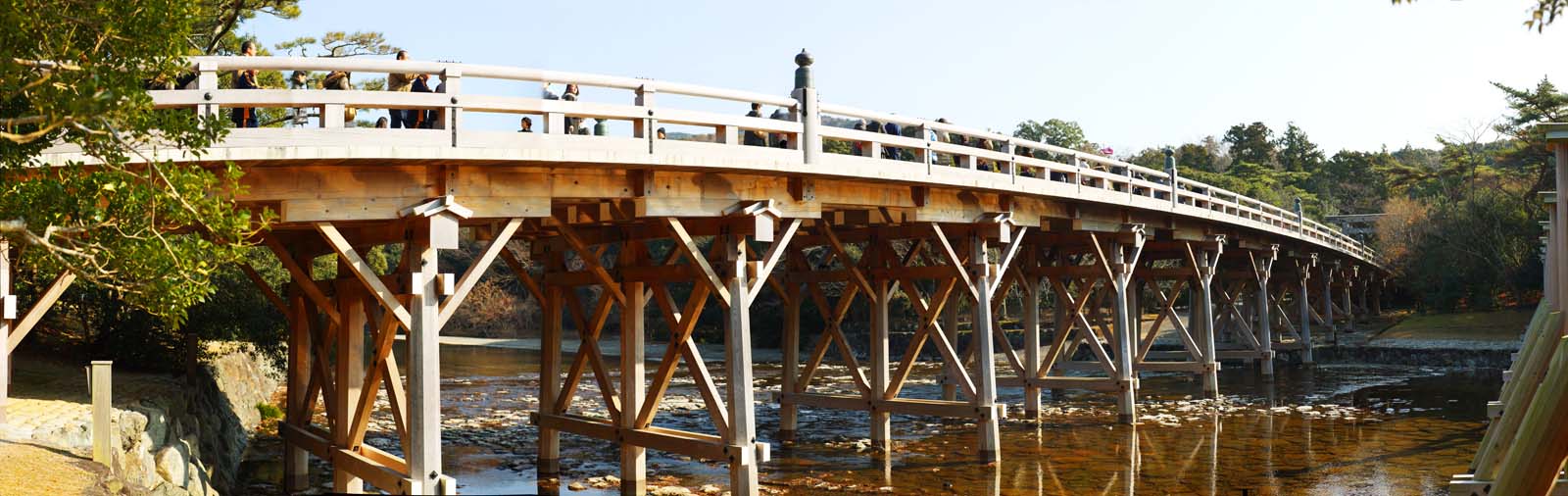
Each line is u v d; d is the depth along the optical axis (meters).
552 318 15.95
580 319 15.30
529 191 11.30
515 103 10.63
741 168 12.36
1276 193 78.50
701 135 17.70
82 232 7.00
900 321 51.22
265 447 19.19
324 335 14.08
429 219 10.45
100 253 7.10
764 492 15.17
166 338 18.97
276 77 23.30
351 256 10.20
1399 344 43.75
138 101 6.33
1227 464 17.73
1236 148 96.81
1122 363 22.77
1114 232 22.67
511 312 68.31
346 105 9.73
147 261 6.95
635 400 14.29
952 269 17.20
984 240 17.89
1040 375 23.31
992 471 16.84
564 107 10.93
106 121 6.36
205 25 20.67
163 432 12.73
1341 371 39.84
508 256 15.98
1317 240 39.69
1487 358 40.03
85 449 10.76
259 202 9.99
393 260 60.53
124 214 7.03
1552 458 6.43
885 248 18.94
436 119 12.05
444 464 17.19
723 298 12.81
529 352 54.41
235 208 10.43
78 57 6.97
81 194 7.11
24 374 15.52
